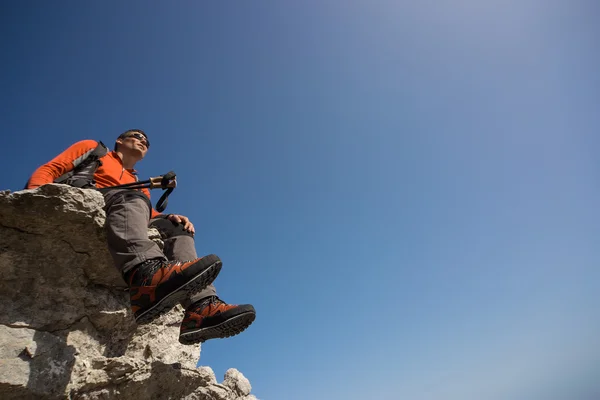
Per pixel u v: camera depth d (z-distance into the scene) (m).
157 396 3.76
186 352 4.54
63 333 3.22
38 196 2.83
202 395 4.14
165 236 3.94
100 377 3.27
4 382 2.71
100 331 3.58
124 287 3.74
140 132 4.46
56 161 3.37
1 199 2.78
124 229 2.97
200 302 3.40
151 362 3.60
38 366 2.92
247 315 3.30
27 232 3.01
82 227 3.10
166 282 2.75
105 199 3.20
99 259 3.37
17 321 2.96
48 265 3.16
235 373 5.45
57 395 2.96
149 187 3.60
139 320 2.84
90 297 3.42
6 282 3.00
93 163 3.64
